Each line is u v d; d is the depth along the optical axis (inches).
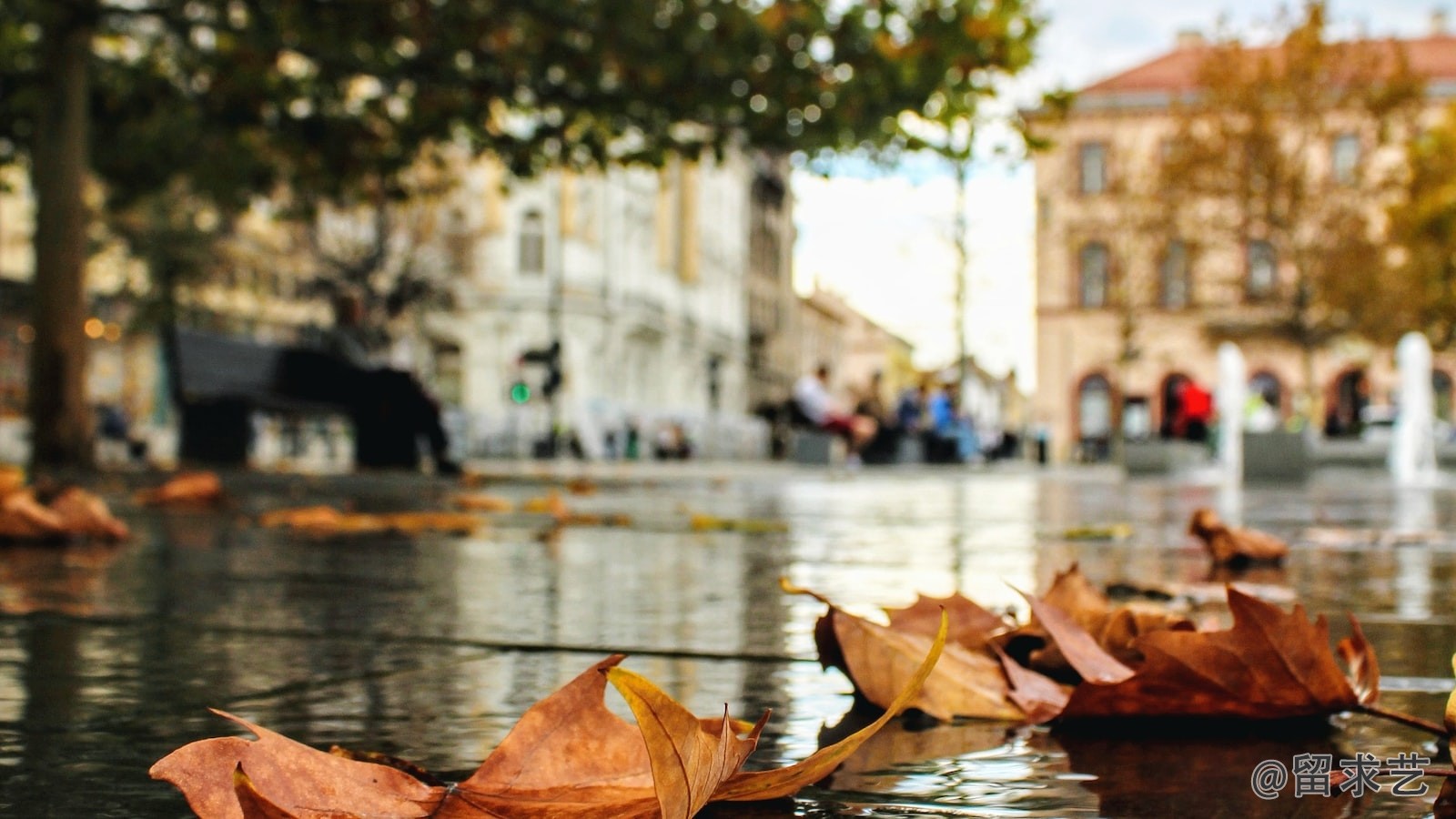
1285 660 55.7
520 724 42.6
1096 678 62.2
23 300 1195.9
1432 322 1396.4
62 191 474.0
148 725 61.7
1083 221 1863.9
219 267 1294.3
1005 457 1791.3
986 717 61.6
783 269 3235.7
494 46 476.7
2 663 79.7
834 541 201.5
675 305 2335.1
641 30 465.1
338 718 63.5
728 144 501.0
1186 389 1010.1
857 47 461.7
